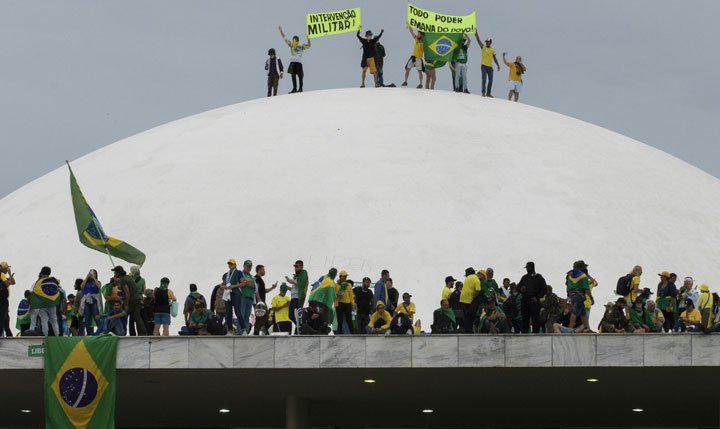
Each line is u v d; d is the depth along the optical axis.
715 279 40.44
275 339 31.73
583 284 32.53
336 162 42.88
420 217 40.50
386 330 33.53
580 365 31.17
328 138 44.38
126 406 38.66
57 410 31.80
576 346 31.25
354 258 38.94
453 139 44.50
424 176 42.25
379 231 39.91
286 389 35.41
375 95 47.94
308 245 39.50
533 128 46.50
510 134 45.53
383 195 41.34
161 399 37.19
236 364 31.67
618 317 32.53
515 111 48.19
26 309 35.31
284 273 38.66
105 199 43.19
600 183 43.56
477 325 32.97
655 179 45.25
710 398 36.72
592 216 41.56
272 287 35.38
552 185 42.75
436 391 35.69
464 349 31.41
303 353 31.66
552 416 40.94
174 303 36.00
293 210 40.88
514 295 32.81
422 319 36.94
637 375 32.75
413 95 48.03
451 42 49.22
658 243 41.28
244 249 39.69
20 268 41.09
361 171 42.41
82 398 31.77
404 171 42.41
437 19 49.00
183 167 43.97
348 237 39.69
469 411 39.72
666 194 44.38
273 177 42.41
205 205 41.69
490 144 44.53
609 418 41.56
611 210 42.09
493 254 39.25
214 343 31.80
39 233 42.81
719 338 31.06
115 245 35.12
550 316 32.88
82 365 31.83
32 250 41.94
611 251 40.12
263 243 39.75
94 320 33.72
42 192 46.09
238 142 44.91
